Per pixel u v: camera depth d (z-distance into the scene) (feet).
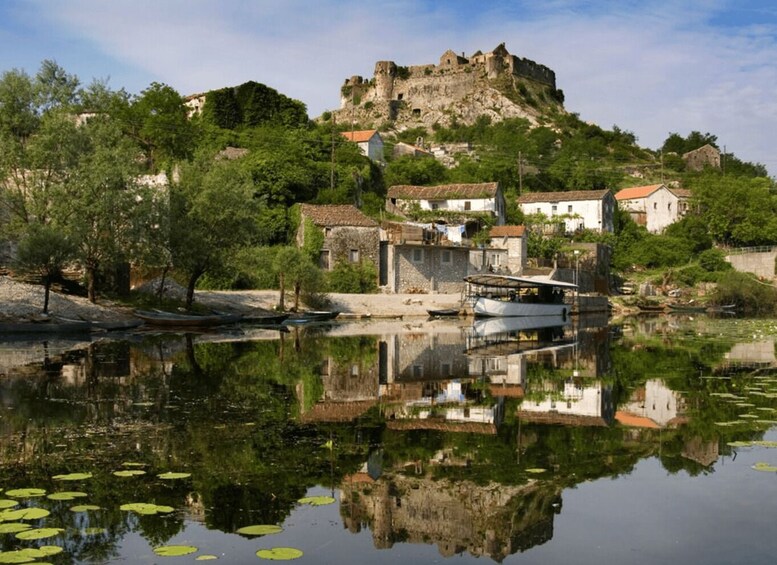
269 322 142.92
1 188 124.98
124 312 124.77
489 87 523.29
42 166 123.75
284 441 41.39
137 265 138.72
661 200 341.00
